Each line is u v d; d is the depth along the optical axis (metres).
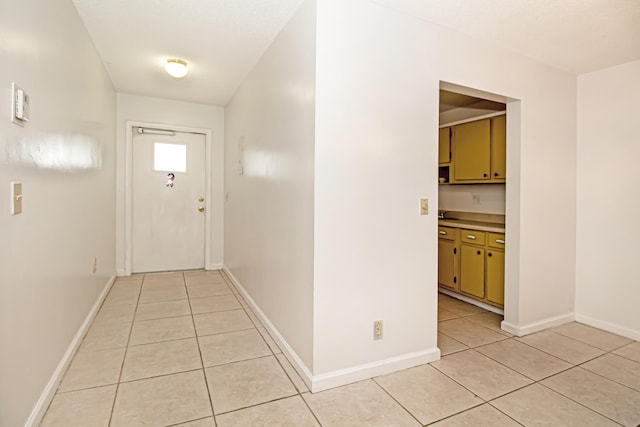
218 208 4.67
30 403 1.49
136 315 2.93
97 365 2.08
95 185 2.88
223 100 4.33
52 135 1.79
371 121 1.96
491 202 3.70
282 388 1.88
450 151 3.89
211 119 4.59
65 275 2.01
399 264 2.09
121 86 3.80
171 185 4.48
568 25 2.16
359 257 1.96
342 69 1.87
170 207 4.49
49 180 1.74
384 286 2.05
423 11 2.02
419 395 1.83
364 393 1.85
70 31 2.10
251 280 3.20
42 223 1.64
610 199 2.80
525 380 2.01
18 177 1.37
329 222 1.86
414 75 2.10
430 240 2.20
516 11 2.01
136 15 2.26
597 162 2.88
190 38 2.58
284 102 2.31
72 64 2.15
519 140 2.63
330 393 1.84
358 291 1.96
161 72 3.34
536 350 2.41
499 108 3.66
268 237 2.68
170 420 1.60
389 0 1.91
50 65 1.76
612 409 1.74
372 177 1.98
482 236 3.25
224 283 3.98
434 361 2.22
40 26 1.62
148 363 2.12
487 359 2.26
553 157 2.83
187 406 1.70
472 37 2.32
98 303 3.01
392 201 2.05
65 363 1.98
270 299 2.62
